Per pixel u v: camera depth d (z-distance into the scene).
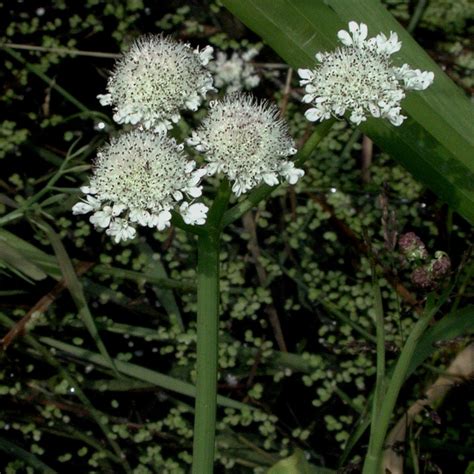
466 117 0.19
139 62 0.15
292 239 0.23
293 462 0.16
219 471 0.20
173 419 0.21
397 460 0.19
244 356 0.22
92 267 0.22
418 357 0.19
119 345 0.22
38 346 0.21
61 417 0.21
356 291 0.22
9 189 0.23
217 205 0.14
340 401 0.21
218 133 0.14
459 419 0.21
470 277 0.22
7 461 0.20
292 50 0.18
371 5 0.19
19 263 0.21
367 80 0.14
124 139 0.14
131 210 0.14
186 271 0.23
